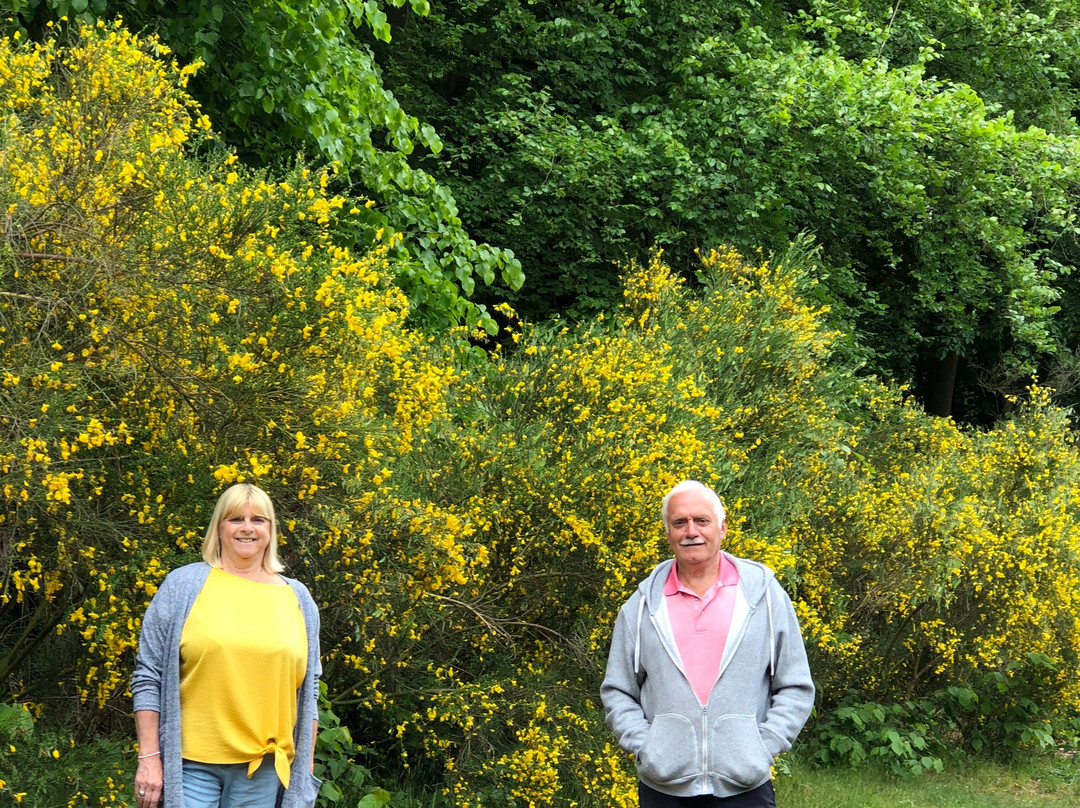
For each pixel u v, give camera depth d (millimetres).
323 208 3672
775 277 7633
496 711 4836
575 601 4977
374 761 5094
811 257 8234
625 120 11742
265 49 6039
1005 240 12414
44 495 2998
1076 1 13617
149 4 6141
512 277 7168
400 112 7008
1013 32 13352
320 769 4352
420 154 10789
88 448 3326
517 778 4582
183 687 2871
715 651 3092
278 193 3559
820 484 7285
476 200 10477
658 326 6637
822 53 12609
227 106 6551
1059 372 15469
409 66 10984
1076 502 8211
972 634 7555
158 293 3311
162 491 3484
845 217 12609
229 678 2859
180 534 3447
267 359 3465
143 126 3490
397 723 4840
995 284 13281
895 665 7777
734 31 12250
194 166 3703
